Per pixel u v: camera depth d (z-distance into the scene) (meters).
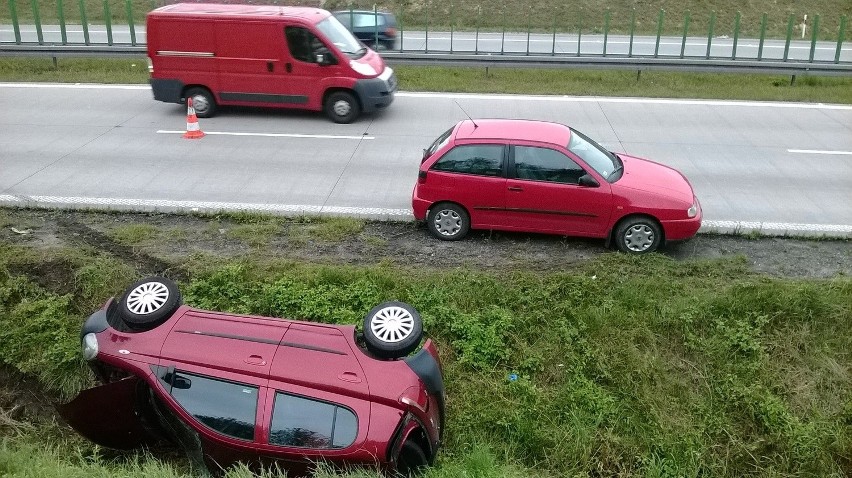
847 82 19.77
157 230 10.32
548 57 19.08
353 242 10.20
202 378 6.08
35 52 19.53
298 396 5.97
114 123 15.41
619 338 8.20
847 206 11.65
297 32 15.19
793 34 28.19
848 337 8.30
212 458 6.14
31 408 7.85
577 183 9.84
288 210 11.13
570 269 9.52
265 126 15.42
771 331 8.39
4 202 11.12
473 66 19.34
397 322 6.51
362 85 15.33
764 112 16.94
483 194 10.02
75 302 8.77
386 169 12.99
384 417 5.92
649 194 9.72
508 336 8.24
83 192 11.63
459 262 9.70
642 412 7.49
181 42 15.45
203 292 8.77
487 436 7.28
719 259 9.73
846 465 7.16
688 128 15.62
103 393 6.32
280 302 8.51
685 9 29.52
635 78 19.84
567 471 6.97
